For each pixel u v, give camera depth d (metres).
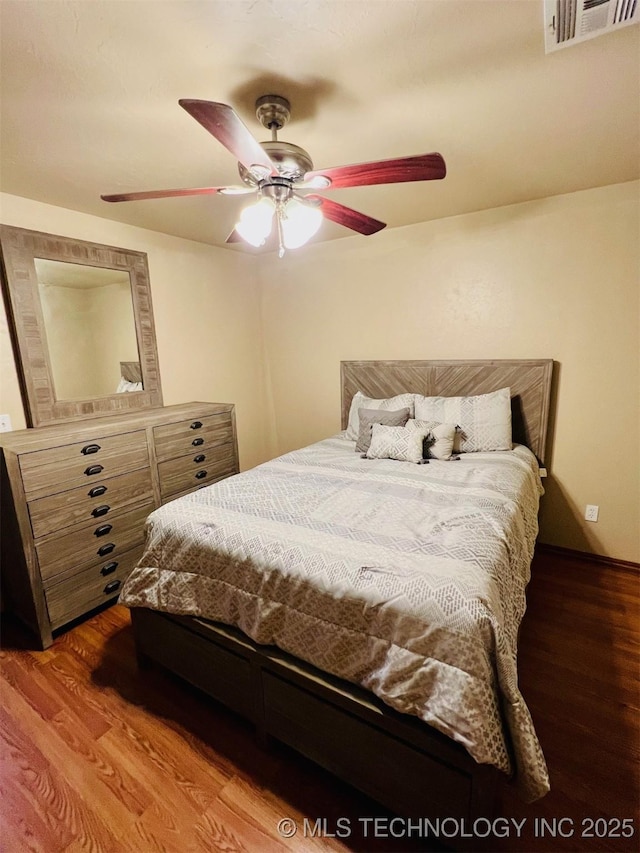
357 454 2.70
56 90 1.34
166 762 1.47
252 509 1.76
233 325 3.69
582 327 2.55
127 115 1.50
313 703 1.32
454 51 1.21
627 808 1.27
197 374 3.39
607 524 2.66
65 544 2.12
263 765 1.45
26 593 2.05
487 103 1.49
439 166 1.32
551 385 2.67
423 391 3.10
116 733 1.58
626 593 2.37
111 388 2.66
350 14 1.07
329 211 1.76
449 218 2.85
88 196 2.24
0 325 2.17
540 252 2.59
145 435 2.50
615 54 1.24
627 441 2.54
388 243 3.13
